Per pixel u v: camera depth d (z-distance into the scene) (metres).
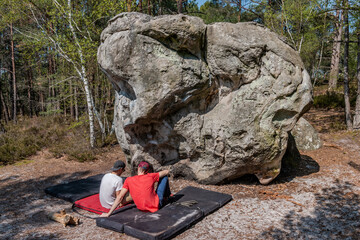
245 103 4.47
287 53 4.40
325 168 5.75
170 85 4.35
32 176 6.31
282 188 4.76
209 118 4.83
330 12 9.28
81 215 4.04
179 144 5.14
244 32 4.36
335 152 6.80
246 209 3.96
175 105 4.64
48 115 15.91
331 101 13.45
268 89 4.38
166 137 5.11
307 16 9.94
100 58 4.93
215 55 4.49
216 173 4.94
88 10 9.81
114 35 4.66
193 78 4.43
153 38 4.32
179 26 4.09
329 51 19.77
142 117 4.61
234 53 4.38
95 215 3.99
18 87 20.92
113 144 9.45
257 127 4.41
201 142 4.89
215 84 4.72
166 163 5.52
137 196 3.72
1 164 7.43
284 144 4.56
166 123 4.92
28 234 3.46
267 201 4.23
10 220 3.92
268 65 4.37
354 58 13.98
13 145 8.79
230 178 5.00
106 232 3.41
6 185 5.68
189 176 5.31
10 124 15.84
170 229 3.14
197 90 4.55
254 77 4.43
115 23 4.74
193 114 4.85
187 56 4.45
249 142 4.41
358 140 7.59
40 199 4.79
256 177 5.15
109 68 4.73
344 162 6.04
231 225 3.49
